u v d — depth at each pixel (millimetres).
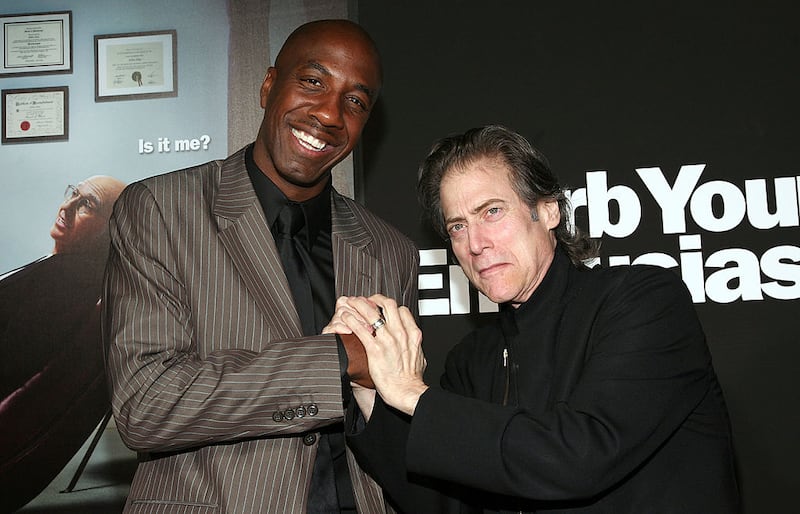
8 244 3832
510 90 3828
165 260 1905
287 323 1959
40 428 3721
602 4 3854
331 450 2045
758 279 3639
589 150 3770
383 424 1946
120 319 1853
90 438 3727
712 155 3723
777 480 3514
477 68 3852
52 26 3947
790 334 3600
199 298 1913
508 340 2033
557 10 3869
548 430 1650
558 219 2049
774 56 3762
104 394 3760
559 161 3773
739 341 3613
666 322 1799
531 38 3857
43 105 3904
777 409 3562
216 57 3908
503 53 3855
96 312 3811
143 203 1972
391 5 3906
